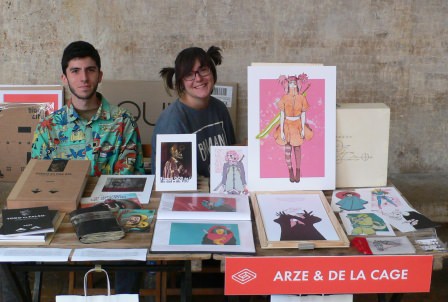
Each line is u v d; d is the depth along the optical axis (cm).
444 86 455
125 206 240
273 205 241
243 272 204
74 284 326
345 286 208
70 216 228
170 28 436
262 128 253
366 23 439
